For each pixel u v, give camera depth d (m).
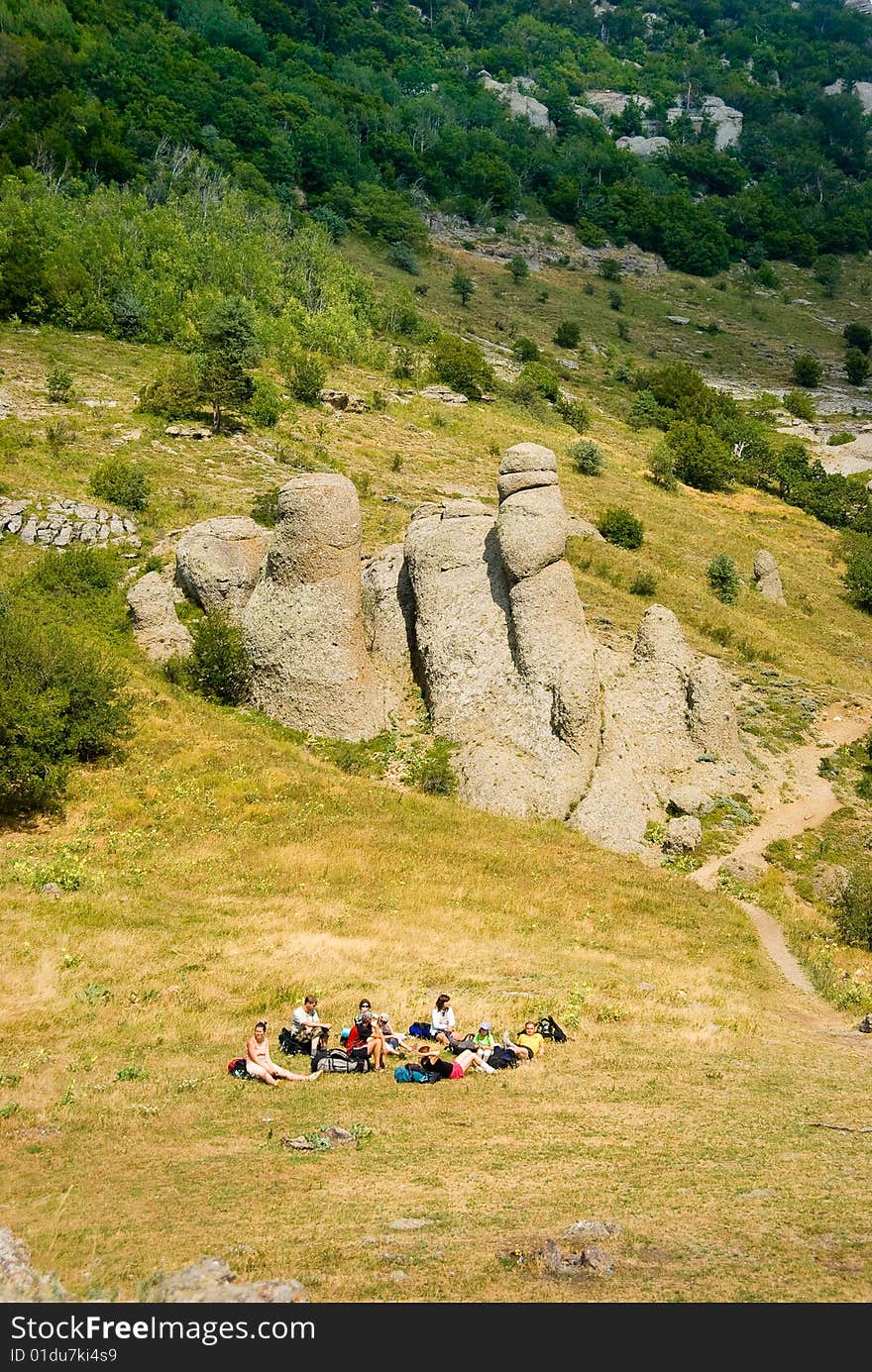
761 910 31.70
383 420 81.62
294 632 41.38
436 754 39.41
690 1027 18.92
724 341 162.50
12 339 80.06
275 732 40.41
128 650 43.72
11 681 33.72
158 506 55.59
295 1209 10.23
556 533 40.94
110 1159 11.92
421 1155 11.95
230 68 175.12
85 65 148.12
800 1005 23.05
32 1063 15.12
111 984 19.41
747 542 74.38
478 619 41.75
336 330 96.38
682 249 193.38
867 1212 9.91
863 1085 15.46
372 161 183.88
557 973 22.70
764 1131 12.84
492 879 30.36
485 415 90.06
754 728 46.25
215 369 69.88
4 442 59.28
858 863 36.47
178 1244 9.29
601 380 122.94
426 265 160.50
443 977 21.53
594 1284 8.38
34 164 119.62
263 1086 15.02
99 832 30.98
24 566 48.03
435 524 45.03
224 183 130.50
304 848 30.69
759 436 103.25
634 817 36.81
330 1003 19.06
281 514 42.31
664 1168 11.40
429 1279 8.52
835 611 66.44
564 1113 13.65
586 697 38.25
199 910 25.53
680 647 44.53
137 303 86.56
